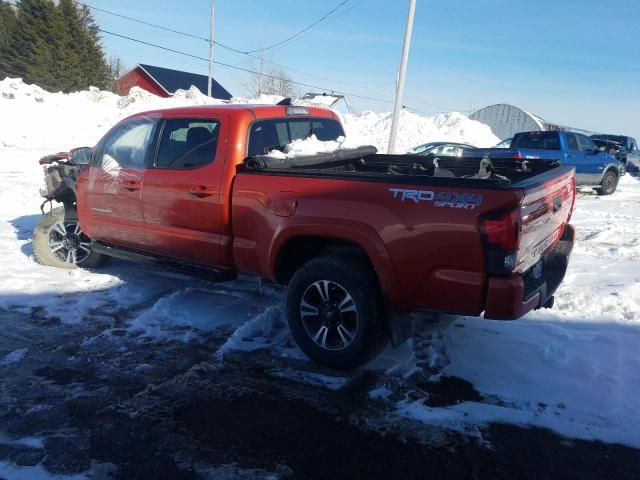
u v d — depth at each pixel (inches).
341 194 152.3
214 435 130.0
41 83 1775.3
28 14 1786.4
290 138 206.5
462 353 171.0
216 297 219.8
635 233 362.0
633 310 206.1
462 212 133.2
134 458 120.9
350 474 117.5
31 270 250.8
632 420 136.6
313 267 158.7
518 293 132.0
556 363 164.2
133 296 219.9
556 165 195.0
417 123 1094.4
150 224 203.5
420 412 139.6
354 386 152.3
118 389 149.9
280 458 122.1
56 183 254.7
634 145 1128.8
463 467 120.6
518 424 135.8
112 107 1101.1
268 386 152.4
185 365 164.2
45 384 151.9
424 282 141.6
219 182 179.5
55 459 119.8
